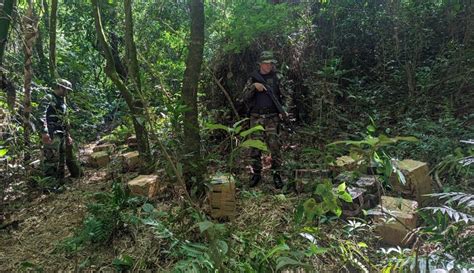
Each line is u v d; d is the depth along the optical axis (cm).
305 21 651
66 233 371
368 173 365
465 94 584
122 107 686
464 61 597
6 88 421
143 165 438
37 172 488
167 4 707
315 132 486
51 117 498
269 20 555
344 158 382
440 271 173
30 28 449
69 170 539
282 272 223
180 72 629
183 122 331
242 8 550
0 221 409
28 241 365
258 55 591
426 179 356
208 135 502
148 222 268
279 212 342
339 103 632
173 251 278
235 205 336
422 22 669
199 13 346
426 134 497
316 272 246
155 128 413
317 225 297
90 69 753
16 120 461
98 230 328
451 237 223
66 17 792
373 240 296
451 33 667
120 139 623
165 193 396
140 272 285
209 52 618
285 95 466
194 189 293
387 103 613
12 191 468
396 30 660
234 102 577
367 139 189
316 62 639
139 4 686
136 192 388
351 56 717
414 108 564
